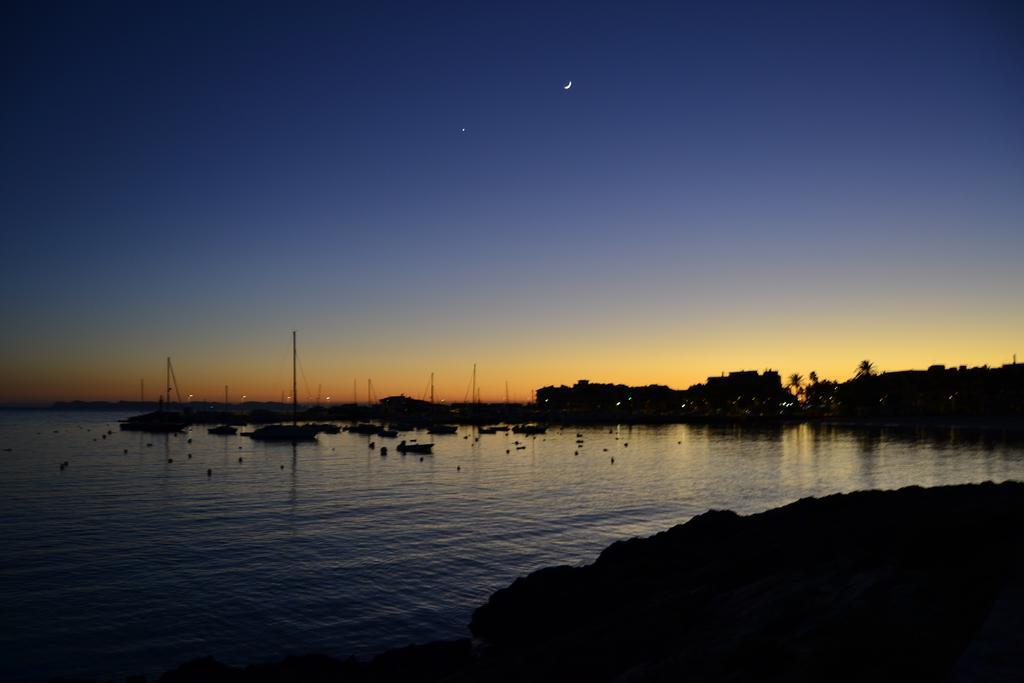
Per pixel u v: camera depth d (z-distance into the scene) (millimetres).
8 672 24469
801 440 153125
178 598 32844
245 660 25703
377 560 40344
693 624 18969
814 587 17609
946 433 164750
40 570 37969
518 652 23266
